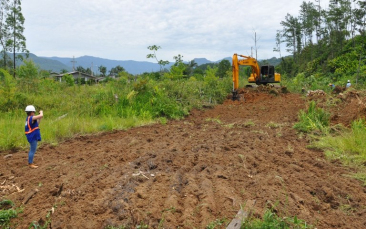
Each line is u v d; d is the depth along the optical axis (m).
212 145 7.73
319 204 4.52
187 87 17.27
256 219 3.80
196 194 4.64
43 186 5.34
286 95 20.03
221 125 11.27
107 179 5.43
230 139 8.52
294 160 6.63
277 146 7.85
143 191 4.79
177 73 19.41
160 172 5.75
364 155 6.50
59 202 4.60
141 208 4.23
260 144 7.92
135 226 3.82
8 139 8.20
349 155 6.79
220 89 18.72
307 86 25.81
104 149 7.74
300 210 4.24
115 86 15.87
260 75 20.83
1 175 6.17
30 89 14.69
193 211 4.09
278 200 4.36
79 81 17.61
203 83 19.27
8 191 5.28
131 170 5.87
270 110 14.78
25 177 5.91
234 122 11.82
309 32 64.69
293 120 11.62
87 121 11.03
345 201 4.66
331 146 7.51
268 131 9.80
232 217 3.92
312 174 5.74
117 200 4.48
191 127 11.06
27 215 4.32
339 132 8.52
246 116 13.48
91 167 6.27
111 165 6.36
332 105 11.40
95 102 13.38
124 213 4.08
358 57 34.41
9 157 7.40
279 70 56.12
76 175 5.75
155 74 19.84
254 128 10.34
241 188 4.91
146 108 13.02
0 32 33.66
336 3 50.25
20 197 4.96
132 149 7.63
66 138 9.27
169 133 9.80
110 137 9.45
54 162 6.79
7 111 12.06
